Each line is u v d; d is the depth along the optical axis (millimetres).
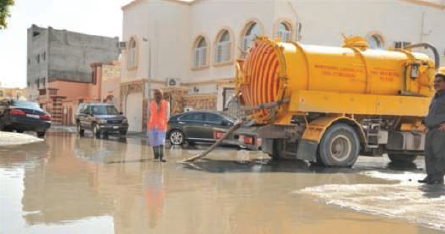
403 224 4727
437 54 11125
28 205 5273
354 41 11203
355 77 10438
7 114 17469
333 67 10273
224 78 22641
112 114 22266
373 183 7656
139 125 27578
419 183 7664
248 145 10688
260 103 10875
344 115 10273
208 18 24703
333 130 10125
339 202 5832
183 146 16016
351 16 22156
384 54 10922
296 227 4570
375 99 10508
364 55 10695
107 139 19156
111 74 37438
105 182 7133
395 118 11266
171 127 16609
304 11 21094
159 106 10562
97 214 4941
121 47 28953
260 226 4598
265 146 11297
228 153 13359
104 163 9797
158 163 10117
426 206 5613
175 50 26797
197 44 25984
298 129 10531
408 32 23703
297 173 8969
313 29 21312
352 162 10336
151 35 26172
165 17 26453
